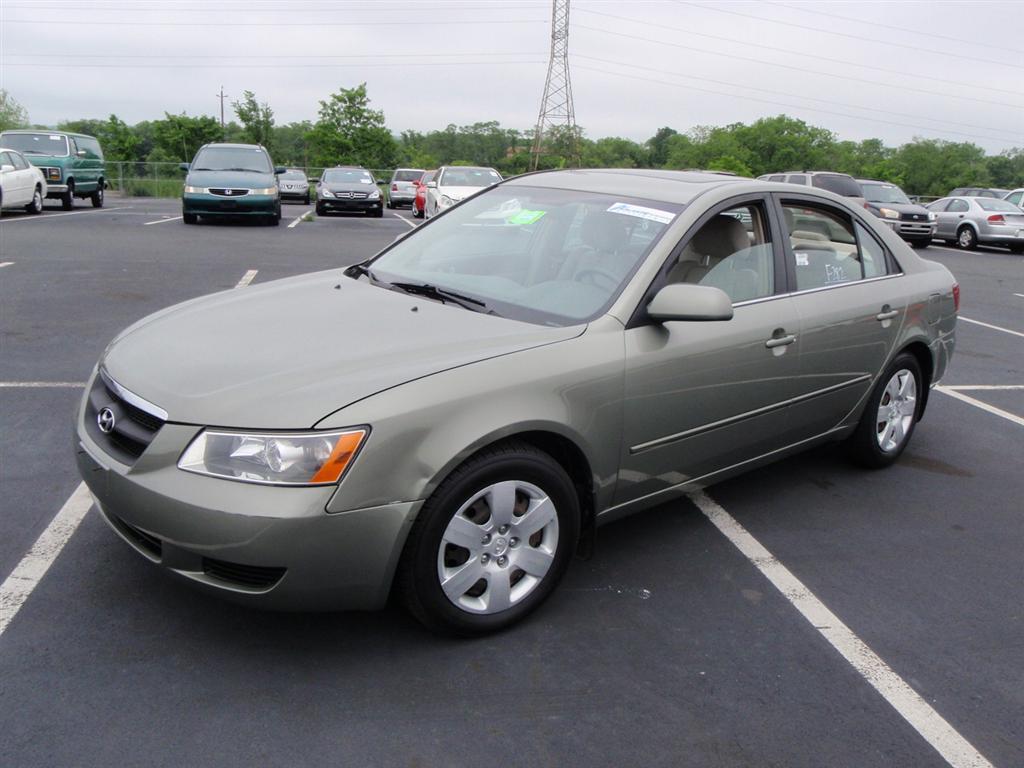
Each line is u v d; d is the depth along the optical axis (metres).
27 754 2.41
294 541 2.60
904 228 22.27
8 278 9.83
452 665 2.93
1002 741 2.75
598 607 3.37
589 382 3.17
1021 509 4.62
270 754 2.47
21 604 3.14
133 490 2.73
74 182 21.33
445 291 3.68
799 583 3.67
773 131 96.25
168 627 3.05
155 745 2.48
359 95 55.91
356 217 24.78
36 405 5.32
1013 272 17.55
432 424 2.77
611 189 4.08
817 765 2.58
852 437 4.86
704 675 2.98
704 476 3.90
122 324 7.71
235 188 17.64
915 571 3.86
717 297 3.24
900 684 3.01
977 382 7.46
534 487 3.08
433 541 2.84
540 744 2.58
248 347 3.09
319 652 2.96
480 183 21.45
